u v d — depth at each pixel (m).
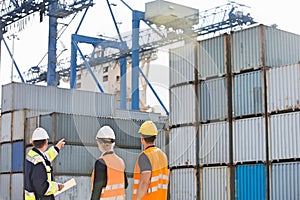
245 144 26.25
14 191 37.53
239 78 27.09
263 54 26.14
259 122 25.88
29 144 36.84
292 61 27.50
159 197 6.97
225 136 26.98
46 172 8.76
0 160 39.59
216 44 28.31
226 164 26.56
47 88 39.59
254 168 25.53
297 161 23.98
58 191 8.97
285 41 27.28
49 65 51.62
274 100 25.44
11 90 38.91
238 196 25.97
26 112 37.75
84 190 33.12
